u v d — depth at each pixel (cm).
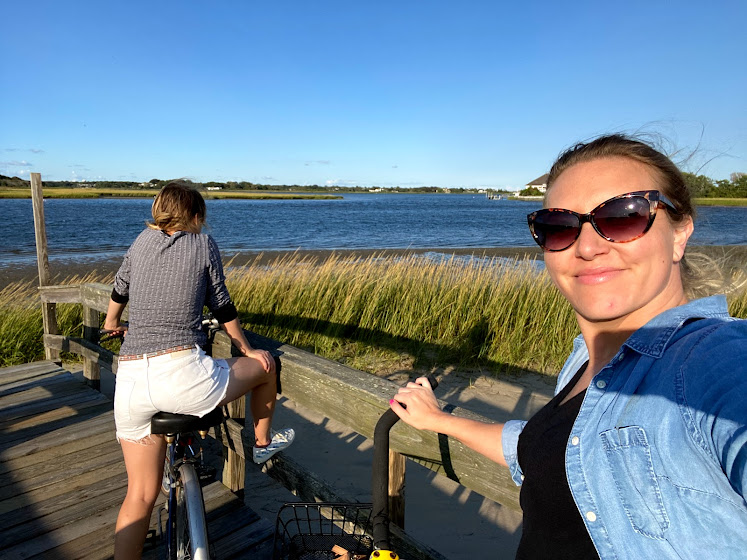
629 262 93
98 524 268
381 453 126
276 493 363
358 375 220
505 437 128
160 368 202
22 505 283
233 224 4250
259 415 251
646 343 84
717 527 67
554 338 632
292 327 679
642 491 74
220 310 229
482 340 648
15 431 373
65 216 4612
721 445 64
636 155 98
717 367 69
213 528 259
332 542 179
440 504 358
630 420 78
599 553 79
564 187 103
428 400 146
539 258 1725
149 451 209
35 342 659
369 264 823
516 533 326
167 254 212
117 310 245
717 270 115
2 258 1838
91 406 419
